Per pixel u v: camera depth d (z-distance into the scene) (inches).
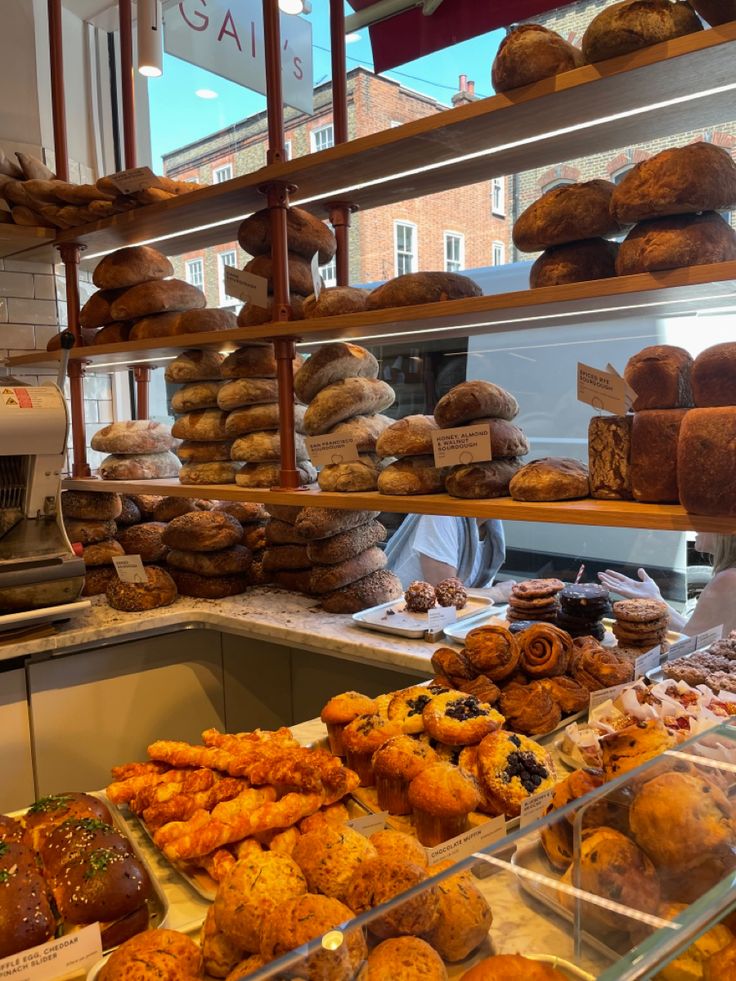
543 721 53.7
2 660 82.0
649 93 55.2
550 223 56.9
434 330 77.8
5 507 83.7
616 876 32.4
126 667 89.0
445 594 82.5
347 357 79.3
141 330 95.7
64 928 37.9
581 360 96.2
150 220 92.1
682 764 36.5
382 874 34.5
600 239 58.5
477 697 54.2
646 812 33.8
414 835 45.4
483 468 65.0
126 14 102.0
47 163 116.2
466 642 58.3
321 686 97.9
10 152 112.9
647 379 54.6
